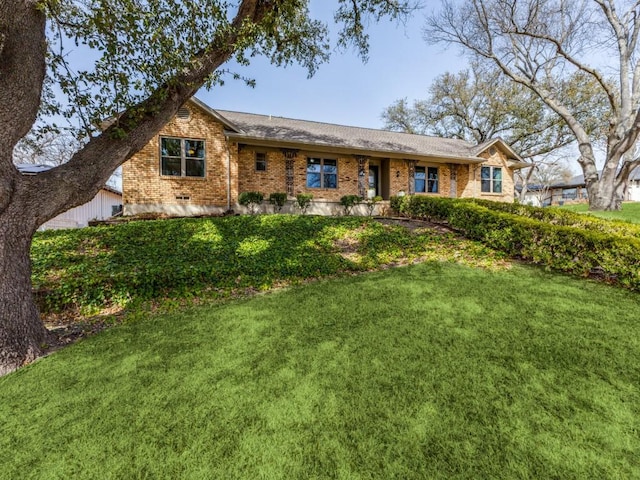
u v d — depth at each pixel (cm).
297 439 184
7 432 200
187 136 1063
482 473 159
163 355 293
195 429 195
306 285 500
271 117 1470
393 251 691
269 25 477
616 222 634
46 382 257
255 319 370
